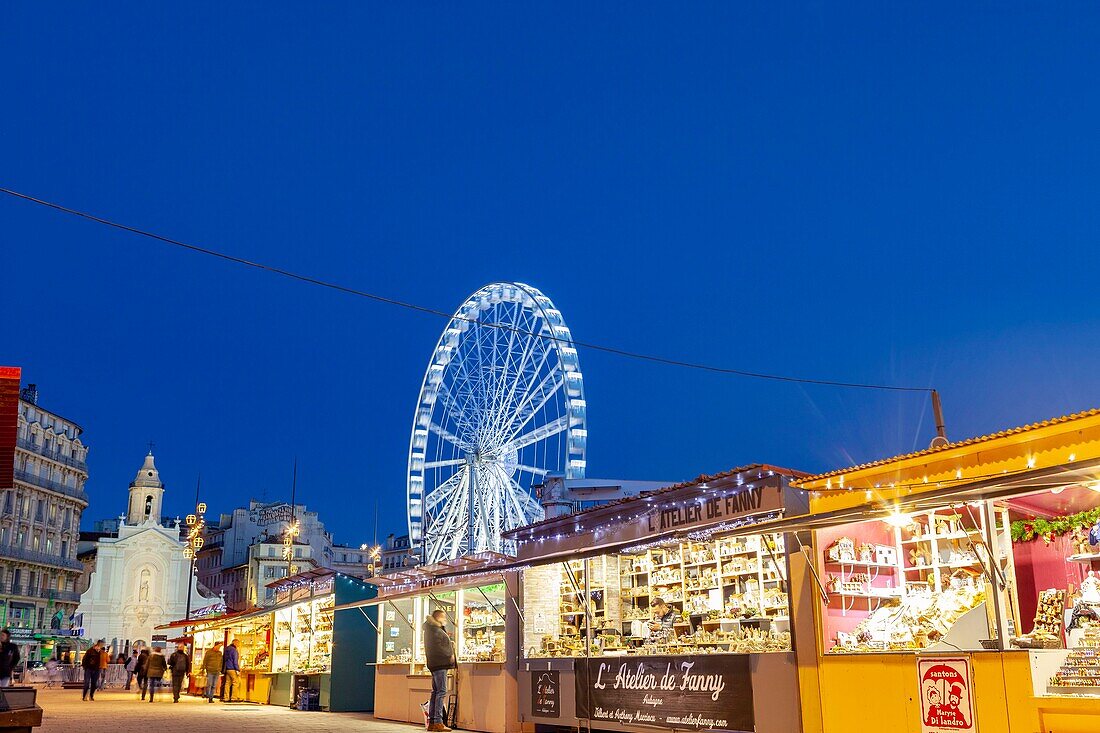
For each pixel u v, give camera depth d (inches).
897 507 322.3
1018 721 312.8
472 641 643.5
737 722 413.4
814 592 393.4
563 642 546.0
